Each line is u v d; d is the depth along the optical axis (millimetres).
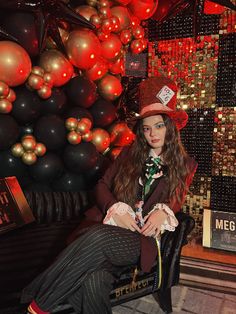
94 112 2521
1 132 1997
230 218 2709
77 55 2250
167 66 3141
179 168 1804
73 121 2264
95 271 1482
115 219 1692
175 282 1856
